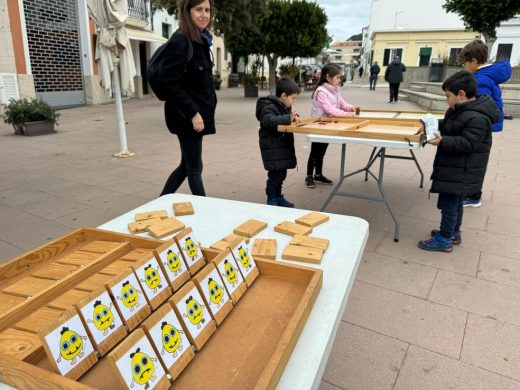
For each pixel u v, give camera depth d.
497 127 3.68
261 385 0.81
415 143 2.71
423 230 3.47
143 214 1.85
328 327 1.08
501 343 2.05
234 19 10.70
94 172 5.33
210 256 1.40
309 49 16.98
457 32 34.25
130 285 1.08
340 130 2.95
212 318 1.09
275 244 1.53
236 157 6.36
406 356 1.95
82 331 0.92
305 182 4.92
